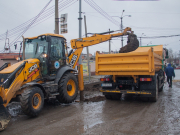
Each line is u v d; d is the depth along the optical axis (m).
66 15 13.03
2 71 5.82
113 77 7.41
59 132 4.42
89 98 8.48
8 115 5.04
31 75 6.45
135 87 7.35
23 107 5.43
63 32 13.08
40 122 5.26
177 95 8.80
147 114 5.66
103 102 7.58
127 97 8.57
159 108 6.35
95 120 5.22
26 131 4.58
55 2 12.84
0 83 5.61
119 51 8.23
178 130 4.32
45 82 7.07
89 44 8.85
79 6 13.43
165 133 4.15
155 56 6.98
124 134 4.15
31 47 7.34
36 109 5.74
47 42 7.13
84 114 5.87
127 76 7.39
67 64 8.47
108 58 7.25
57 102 7.98
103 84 7.67
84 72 24.83
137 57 6.66
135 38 8.14
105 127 4.62
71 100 7.59
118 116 5.54
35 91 5.75
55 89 6.97
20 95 5.93
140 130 4.36
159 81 8.23
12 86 5.47
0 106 5.00
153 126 4.61
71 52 9.12
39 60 6.98
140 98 8.25
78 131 4.43
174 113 5.71
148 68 6.48
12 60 20.59
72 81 7.91
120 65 7.01
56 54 7.65
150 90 7.02
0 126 4.67
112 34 8.57
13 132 4.55
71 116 5.71
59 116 5.78
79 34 13.48
